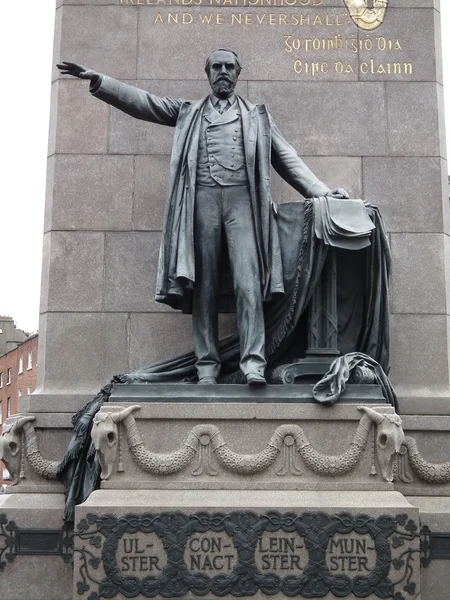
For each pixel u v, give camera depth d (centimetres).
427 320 891
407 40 951
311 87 937
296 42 948
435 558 797
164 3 952
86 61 939
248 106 837
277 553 705
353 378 775
